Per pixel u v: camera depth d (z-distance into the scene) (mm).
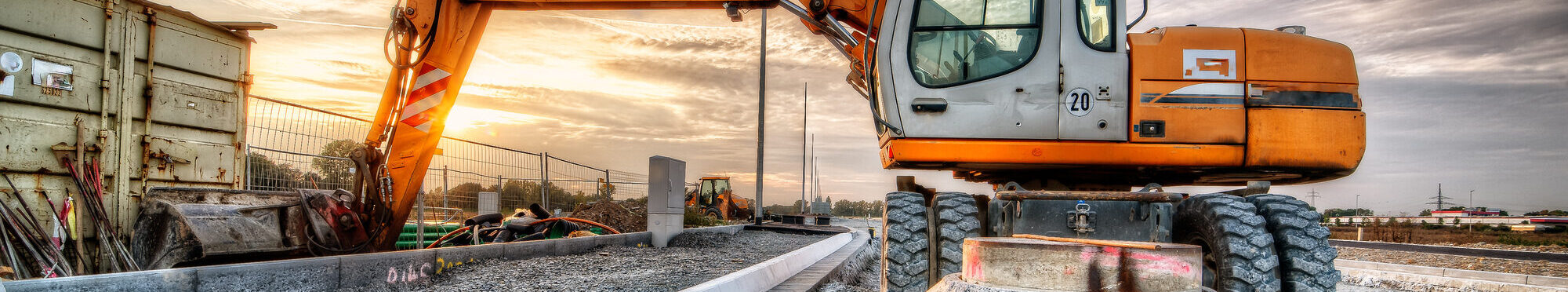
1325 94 6586
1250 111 6480
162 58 7492
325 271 7188
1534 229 44562
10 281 4832
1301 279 5500
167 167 7484
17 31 6391
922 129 6633
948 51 6770
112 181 7020
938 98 6641
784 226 23359
